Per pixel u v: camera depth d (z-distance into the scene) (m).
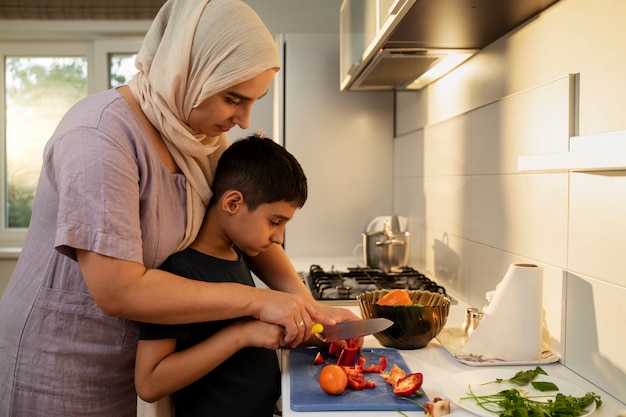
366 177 2.67
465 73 1.73
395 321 1.16
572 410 0.86
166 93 0.94
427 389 0.98
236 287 0.96
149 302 0.88
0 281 2.99
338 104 2.64
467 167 1.72
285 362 1.12
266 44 0.96
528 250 1.30
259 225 1.02
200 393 1.04
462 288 1.78
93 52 3.04
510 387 0.98
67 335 0.98
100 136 0.88
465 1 1.17
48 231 0.97
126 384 1.06
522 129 1.32
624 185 0.93
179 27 0.95
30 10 2.86
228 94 0.96
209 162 1.14
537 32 1.25
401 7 1.22
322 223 2.66
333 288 1.85
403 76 2.03
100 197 0.85
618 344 0.96
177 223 1.01
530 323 1.11
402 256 2.15
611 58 0.97
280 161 1.00
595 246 1.02
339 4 2.94
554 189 1.17
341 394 0.93
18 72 3.05
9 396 1.00
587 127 1.05
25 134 3.07
